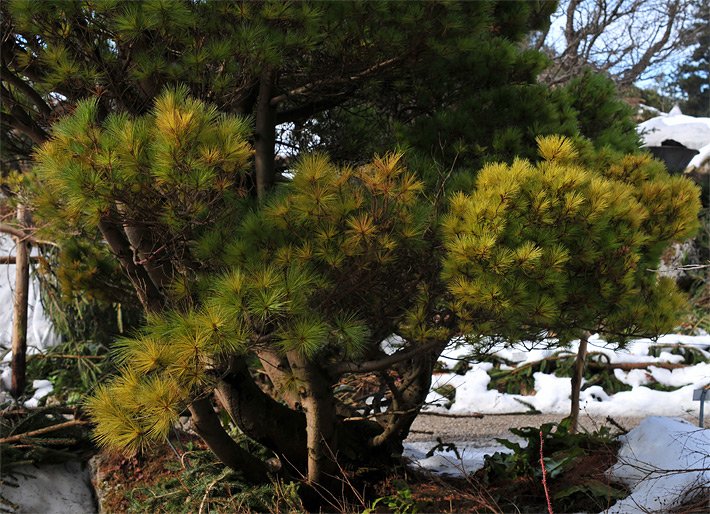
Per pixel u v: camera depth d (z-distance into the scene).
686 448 3.98
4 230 5.15
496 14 5.46
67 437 4.90
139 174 3.04
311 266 3.33
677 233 3.98
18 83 3.72
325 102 4.92
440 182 3.92
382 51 4.11
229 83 3.78
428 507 4.17
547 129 4.60
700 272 10.27
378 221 3.32
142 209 3.21
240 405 4.22
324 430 4.11
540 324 3.71
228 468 4.26
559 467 4.37
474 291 3.24
